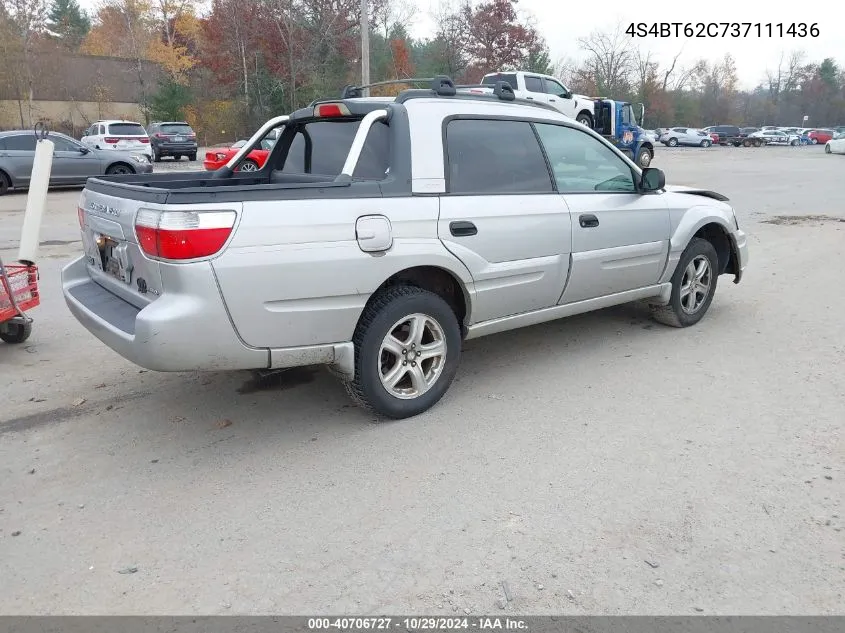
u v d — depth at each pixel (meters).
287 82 41.62
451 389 4.55
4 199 15.76
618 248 4.94
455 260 3.95
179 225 3.11
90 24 70.88
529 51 48.81
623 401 4.32
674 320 5.75
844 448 3.65
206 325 3.21
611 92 68.94
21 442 3.86
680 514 3.06
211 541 2.92
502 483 3.35
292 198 3.40
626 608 2.50
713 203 5.82
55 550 2.87
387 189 3.73
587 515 3.07
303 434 3.92
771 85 97.69
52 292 7.24
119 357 5.27
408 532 2.96
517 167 4.39
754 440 3.76
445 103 4.11
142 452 3.73
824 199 15.10
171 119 43.00
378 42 46.84
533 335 5.69
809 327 5.83
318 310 3.50
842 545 2.84
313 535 2.95
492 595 2.57
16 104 44.41
